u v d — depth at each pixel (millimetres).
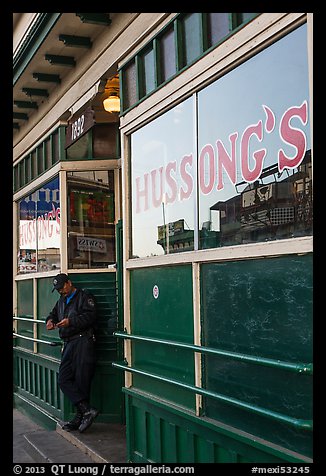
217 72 3922
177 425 4332
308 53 3100
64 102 7012
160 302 4664
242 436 3496
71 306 6438
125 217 5316
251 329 3518
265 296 3396
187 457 4180
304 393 3078
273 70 3436
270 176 3449
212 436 3865
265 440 3371
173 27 4559
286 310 3225
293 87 3277
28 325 8602
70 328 6289
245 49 3635
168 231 4594
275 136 3416
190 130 4309
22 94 7664
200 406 4016
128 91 5395
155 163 4848
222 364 3812
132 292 5211
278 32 3354
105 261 7062
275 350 3301
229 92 3846
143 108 4980
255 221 3566
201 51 4133
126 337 5035
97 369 6730
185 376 4242
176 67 4477
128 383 5160
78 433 6238
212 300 3932
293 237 3258
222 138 3912
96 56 5992
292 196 3275
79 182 7176
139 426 4977
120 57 5422
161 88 4684
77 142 7191
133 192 5266
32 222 8430
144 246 5012
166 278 4570
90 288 6859
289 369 3008
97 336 6742
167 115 4668
